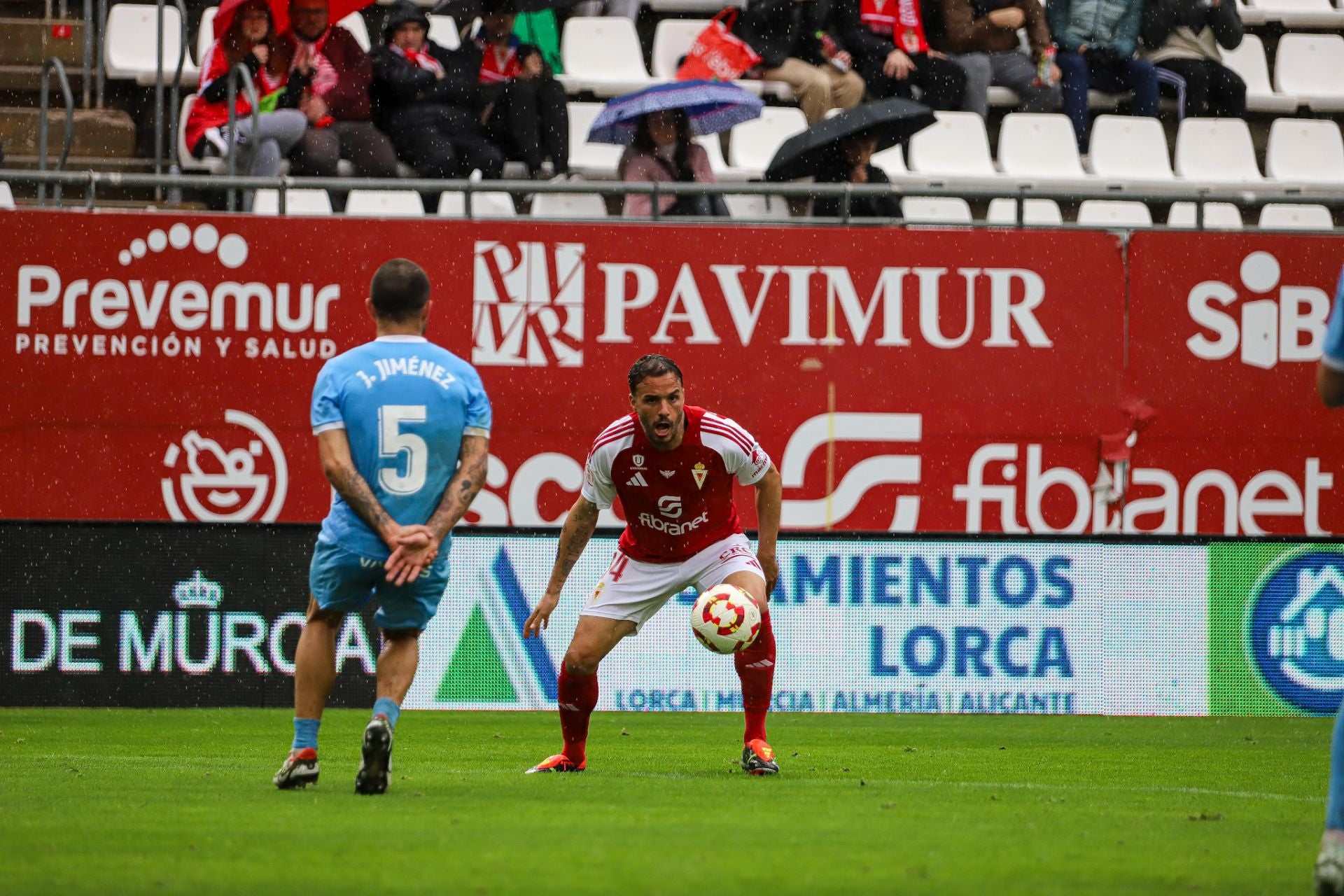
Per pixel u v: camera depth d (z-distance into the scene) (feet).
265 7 150.20
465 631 127.54
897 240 128.57
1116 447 129.49
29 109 174.09
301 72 159.63
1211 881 49.93
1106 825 64.49
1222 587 130.72
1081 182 182.80
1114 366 129.59
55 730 111.75
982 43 188.55
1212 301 130.11
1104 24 188.85
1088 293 129.49
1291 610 131.23
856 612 128.77
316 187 125.59
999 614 129.39
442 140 162.81
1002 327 129.08
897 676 128.98
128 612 125.80
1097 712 129.80
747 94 158.10
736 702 128.98
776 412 127.95
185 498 125.90
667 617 129.18
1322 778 90.07
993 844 57.72
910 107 157.79
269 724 117.19
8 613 124.88
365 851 53.67
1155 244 129.90
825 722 125.39
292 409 126.21
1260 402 130.41
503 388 126.82
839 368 128.26
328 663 71.97
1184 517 130.21
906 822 63.72
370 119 162.50
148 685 125.90
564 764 84.74
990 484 129.18
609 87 185.16
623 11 192.03
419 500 68.39
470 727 118.11
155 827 59.62
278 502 126.21
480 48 166.61
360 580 68.64
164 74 175.94
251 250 125.90
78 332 125.08
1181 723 127.24
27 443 124.77
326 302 126.21
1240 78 193.67
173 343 125.70
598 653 82.79
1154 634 130.21
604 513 128.57
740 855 53.47
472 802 67.62
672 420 76.89
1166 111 194.18
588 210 167.53
